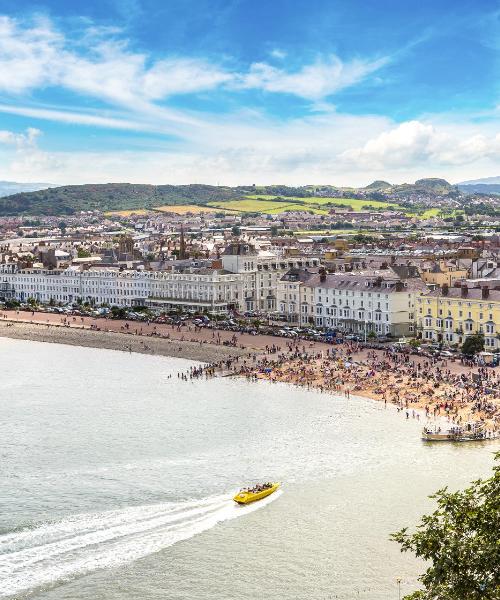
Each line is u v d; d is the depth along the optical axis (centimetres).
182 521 16200
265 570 14212
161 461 19925
